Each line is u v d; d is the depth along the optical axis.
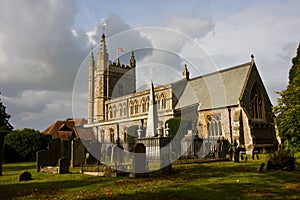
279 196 8.27
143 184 10.67
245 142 31.98
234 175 12.72
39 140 31.59
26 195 9.23
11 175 15.29
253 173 13.30
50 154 18.64
